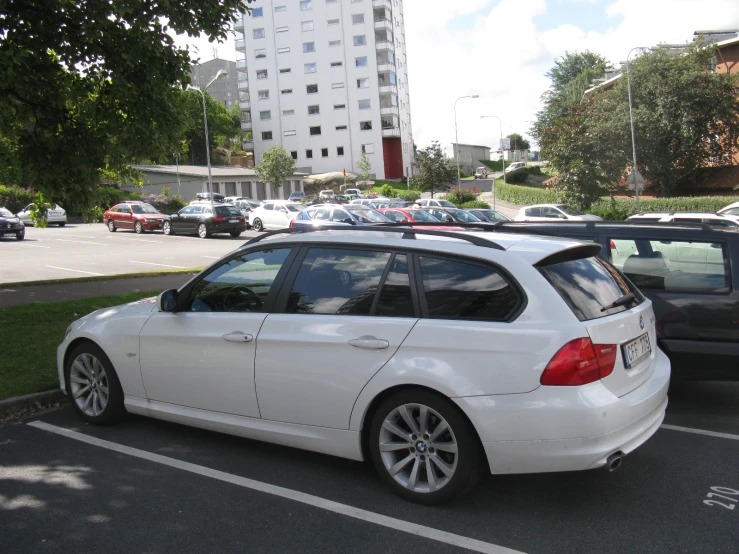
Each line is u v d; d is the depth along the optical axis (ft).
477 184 291.58
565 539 11.00
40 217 37.60
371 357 12.41
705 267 17.79
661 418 12.76
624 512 12.01
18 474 13.97
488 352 11.42
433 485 12.09
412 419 12.26
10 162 35.40
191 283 15.43
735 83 130.11
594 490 12.99
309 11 266.98
